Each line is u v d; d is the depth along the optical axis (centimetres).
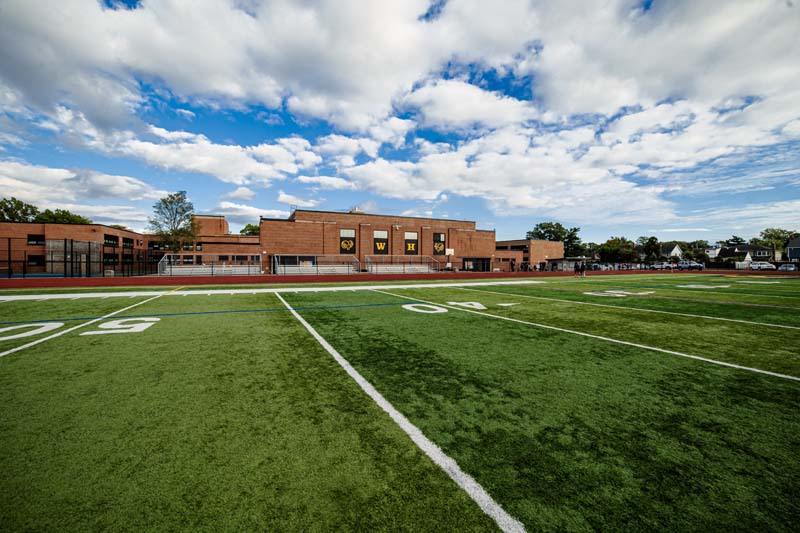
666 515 189
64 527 178
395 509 193
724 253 8594
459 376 424
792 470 231
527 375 429
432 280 2525
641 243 9281
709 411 327
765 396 364
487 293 1495
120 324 736
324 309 988
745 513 190
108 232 4116
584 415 318
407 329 710
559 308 1030
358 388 383
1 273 3328
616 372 441
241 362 477
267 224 3581
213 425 292
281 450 253
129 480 217
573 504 198
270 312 926
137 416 307
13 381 393
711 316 893
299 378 414
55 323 743
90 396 352
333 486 213
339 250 3891
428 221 4397
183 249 5506
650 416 316
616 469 232
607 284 2145
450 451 254
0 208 5428
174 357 497
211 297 1280
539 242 5806
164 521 183
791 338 643
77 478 218
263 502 198
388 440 269
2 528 176
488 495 205
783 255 8100
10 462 234
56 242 3212
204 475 223
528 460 242
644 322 802
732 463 240
